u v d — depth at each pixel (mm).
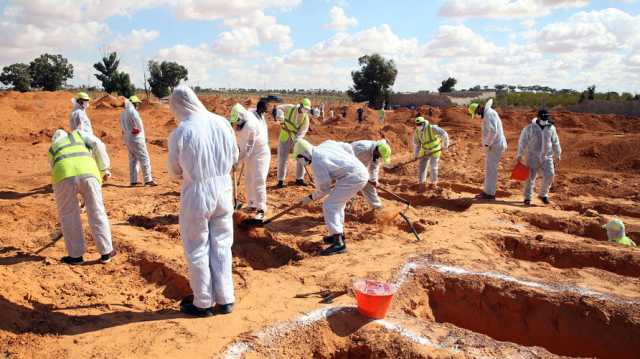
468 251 6578
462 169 15203
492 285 5539
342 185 6531
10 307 4430
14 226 7199
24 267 5551
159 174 12508
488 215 8805
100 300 4992
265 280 5531
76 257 5801
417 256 6258
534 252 7113
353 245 6906
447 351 4055
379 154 7469
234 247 6883
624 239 7555
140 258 5988
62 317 4512
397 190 10992
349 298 5012
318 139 21281
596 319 5059
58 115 23703
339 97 86125
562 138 19672
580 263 6816
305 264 6113
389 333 4336
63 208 5605
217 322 4418
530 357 3982
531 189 9836
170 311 4801
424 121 11281
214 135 4367
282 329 4305
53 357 3826
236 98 47875
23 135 18016
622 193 11734
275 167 14305
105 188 10125
